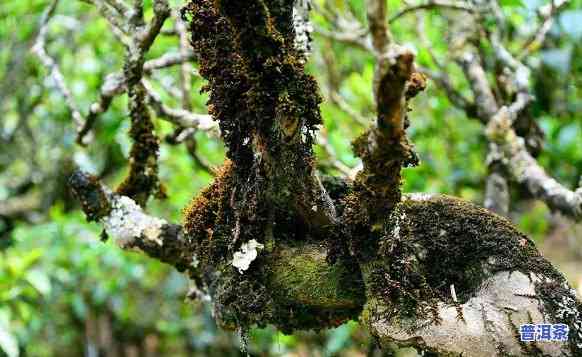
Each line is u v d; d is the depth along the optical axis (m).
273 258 0.97
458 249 0.97
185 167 2.72
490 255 0.96
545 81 2.33
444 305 0.90
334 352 2.70
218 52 0.93
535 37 1.97
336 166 1.84
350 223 0.90
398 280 0.92
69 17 2.94
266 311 1.01
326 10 2.18
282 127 0.87
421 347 0.89
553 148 2.35
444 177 2.67
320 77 2.46
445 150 2.74
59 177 3.59
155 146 1.22
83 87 2.87
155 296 4.04
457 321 0.88
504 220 1.00
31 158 3.57
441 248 0.97
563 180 2.39
